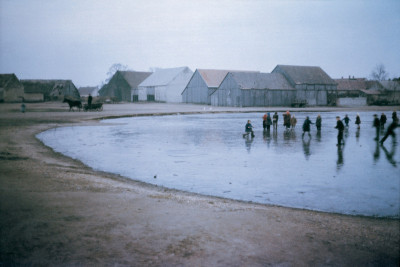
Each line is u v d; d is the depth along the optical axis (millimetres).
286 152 17484
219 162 14773
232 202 8664
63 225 5938
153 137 23922
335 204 8859
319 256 5113
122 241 5375
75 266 4543
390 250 5512
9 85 97625
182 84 95688
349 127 32188
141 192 8977
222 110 59594
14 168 11148
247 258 4926
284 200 9219
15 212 6488
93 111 52750
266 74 80188
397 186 10641
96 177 10969
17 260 4664
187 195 9352
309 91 81188
